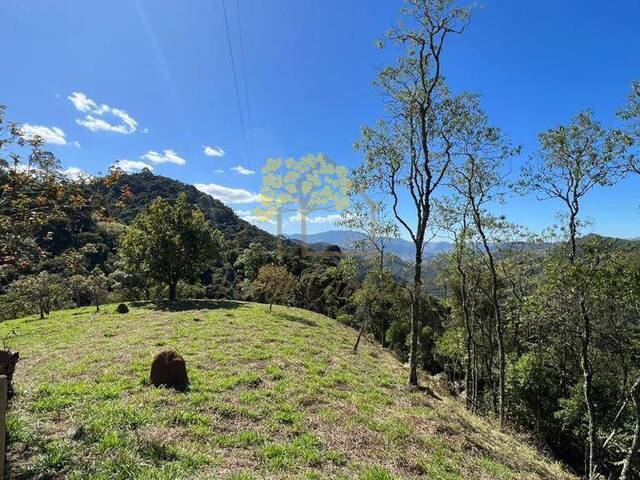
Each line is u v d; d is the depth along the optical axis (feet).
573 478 39.83
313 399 39.55
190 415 29.89
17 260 26.00
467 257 97.30
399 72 59.11
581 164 70.85
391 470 26.63
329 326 114.01
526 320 87.15
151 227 140.56
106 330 77.66
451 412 47.80
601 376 90.68
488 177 77.51
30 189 26.63
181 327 78.23
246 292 185.47
